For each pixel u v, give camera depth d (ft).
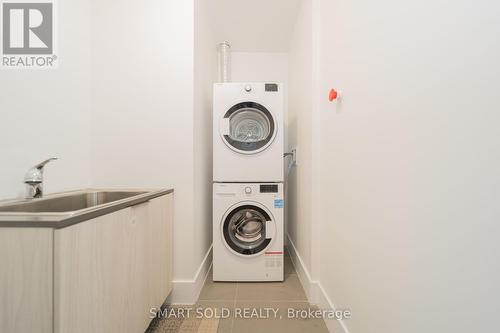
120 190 4.89
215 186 6.30
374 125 2.88
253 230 6.89
